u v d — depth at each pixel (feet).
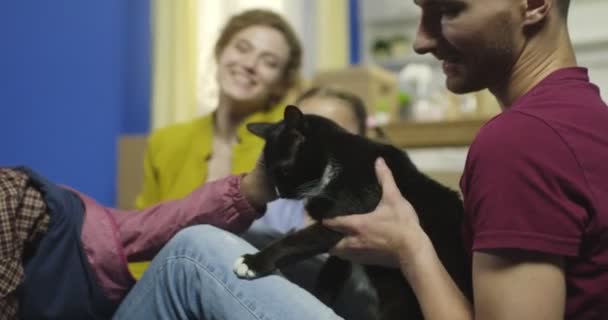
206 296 3.30
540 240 2.31
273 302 3.14
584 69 2.81
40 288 3.56
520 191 2.34
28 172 3.66
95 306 3.79
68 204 3.70
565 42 2.78
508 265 2.37
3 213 3.38
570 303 2.51
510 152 2.38
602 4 11.70
